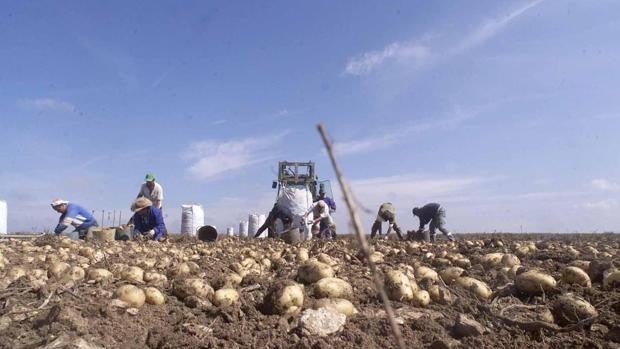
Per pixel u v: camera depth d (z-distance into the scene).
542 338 4.16
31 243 10.49
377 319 4.49
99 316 4.36
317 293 5.11
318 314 4.32
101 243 10.86
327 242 11.71
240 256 9.42
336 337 4.06
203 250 10.38
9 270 6.22
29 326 4.09
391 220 16.61
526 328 4.32
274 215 16.34
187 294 5.24
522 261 8.24
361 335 4.06
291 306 4.64
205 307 4.97
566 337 4.20
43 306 4.43
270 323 4.38
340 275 6.49
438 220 16.48
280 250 10.86
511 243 12.74
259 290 5.88
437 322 4.52
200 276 6.61
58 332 3.89
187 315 4.61
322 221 16.70
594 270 6.08
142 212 13.84
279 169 19.41
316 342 3.79
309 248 10.96
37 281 5.26
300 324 4.21
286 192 16.23
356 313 4.69
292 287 4.73
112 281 5.97
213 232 15.22
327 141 1.31
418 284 5.78
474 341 4.04
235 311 4.59
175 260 8.59
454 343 4.04
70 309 4.13
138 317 4.54
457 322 4.31
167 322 4.55
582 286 5.54
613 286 5.38
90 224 13.23
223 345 3.91
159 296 5.02
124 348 3.90
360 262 8.32
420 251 10.67
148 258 8.62
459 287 5.64
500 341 4.11
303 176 19.42
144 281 6.07
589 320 4.30
